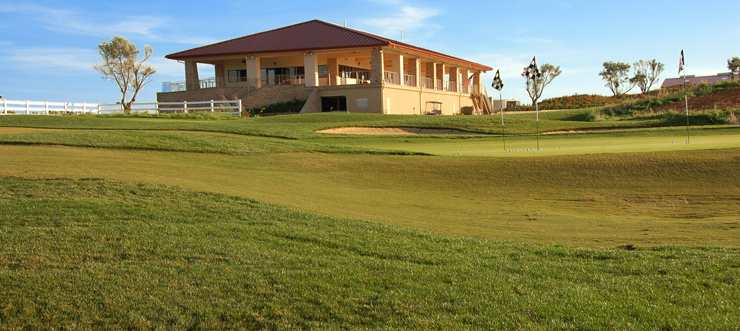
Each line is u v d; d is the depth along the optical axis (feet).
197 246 21.98
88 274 18.48
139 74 186.09
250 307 16.15
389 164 50.47
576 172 44.16
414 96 150.20
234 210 29.19
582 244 25.16
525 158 49.73
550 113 126.31
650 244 24.48
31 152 47.26
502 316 15.44
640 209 34.47
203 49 151.33
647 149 51.98
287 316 15.64
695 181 39.96
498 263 20.77
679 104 122.21
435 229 28.58
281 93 141.18
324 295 17.04
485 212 34.04
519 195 39.24
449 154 56.18
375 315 15.66
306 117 111.24
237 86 149.28
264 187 40.11
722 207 33.81
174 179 38.86
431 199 38.40
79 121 91.45
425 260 21.18
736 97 115.75
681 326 14.42
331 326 15.02
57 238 22.40
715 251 21.80
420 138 79.10
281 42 144.97
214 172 44.86
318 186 42.22
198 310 15.92
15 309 15.83
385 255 21.80
